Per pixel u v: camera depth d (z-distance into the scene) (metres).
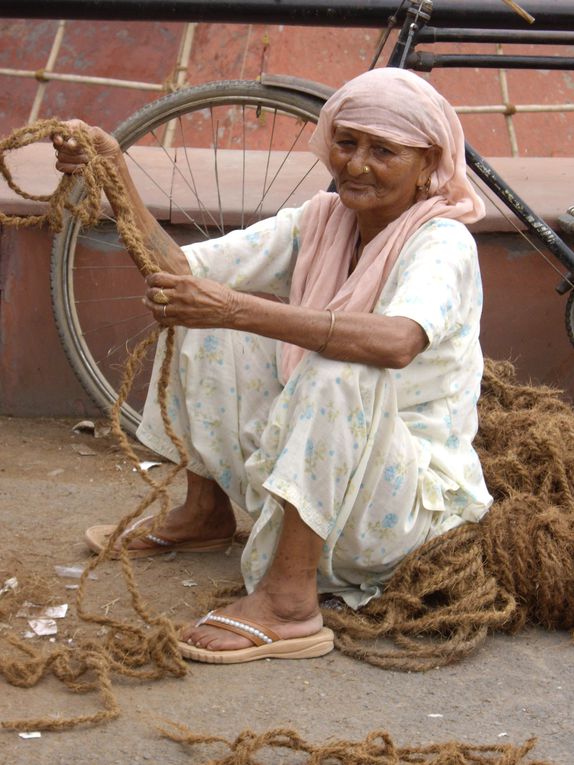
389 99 2.38
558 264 3.91
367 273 2.49
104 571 2.82
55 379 3.93
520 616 2.60
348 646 2.46
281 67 5.28
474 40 3.52
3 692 2.23
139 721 2.15
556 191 4.19
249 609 2.43
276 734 2.04
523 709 2.27
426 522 2.59
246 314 2.26
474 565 2.59
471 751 2.08
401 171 2.43
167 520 2.92
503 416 3.16
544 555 2.59
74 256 3.78
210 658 2.37
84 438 3.83
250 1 3.45
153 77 5.55
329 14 3.47
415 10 3.43
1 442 3.74
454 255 2.46
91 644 2.37
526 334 3.95
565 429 3.09
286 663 2.41
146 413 2.79
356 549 2.52
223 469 2.74
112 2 3.45
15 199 3.74
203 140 5.17
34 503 3.27
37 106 4.96
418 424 2.58
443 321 2.39
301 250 2.66
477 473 2.72
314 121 3.57
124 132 3.60
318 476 2.35
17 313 3.86
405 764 2.04
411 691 2.33
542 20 3.52
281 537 2.41
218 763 2.00
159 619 2.35
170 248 2.63
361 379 2.33
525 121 5.57
